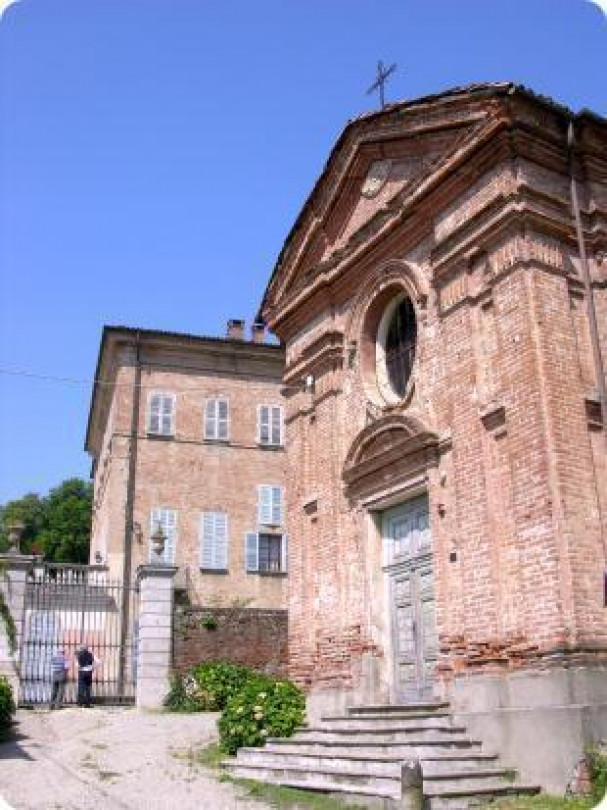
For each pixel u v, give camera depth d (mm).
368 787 11133
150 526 31578
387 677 15766
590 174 14383
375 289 17312
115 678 25578
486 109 14945
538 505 12359
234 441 33625
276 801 11602
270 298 21266
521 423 12883
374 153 17859
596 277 13984
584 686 11258
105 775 13484
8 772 13555
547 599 11953
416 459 15305
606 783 10320
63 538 52594
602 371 12750
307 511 18656
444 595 14078
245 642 24344
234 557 32375
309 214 20078
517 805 10469
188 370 33938
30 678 23453
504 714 12109
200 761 14672
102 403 37156
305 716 15797
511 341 13344
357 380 17672
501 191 13984
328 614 17266
